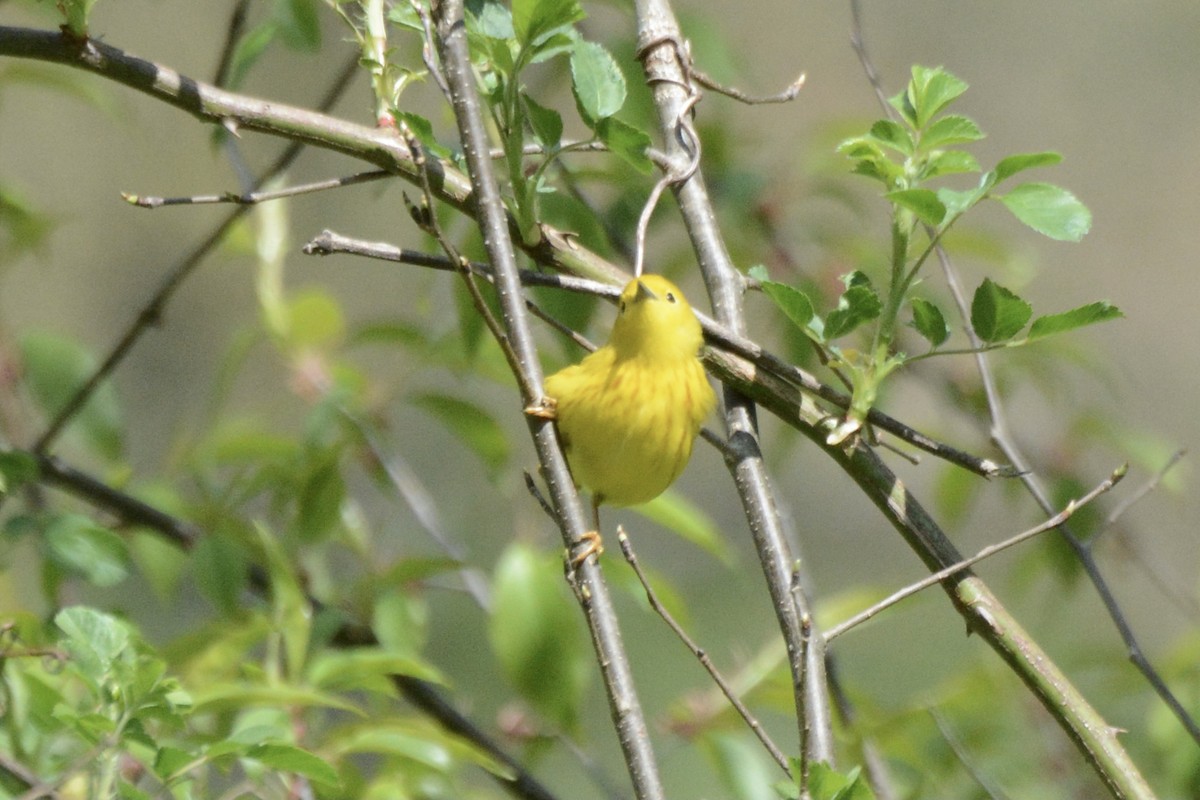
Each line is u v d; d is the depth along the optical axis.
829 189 10.28
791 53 25.95
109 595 14.69
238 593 8.16
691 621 8.80
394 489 10.04
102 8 22.94
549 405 5.56
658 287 7.58
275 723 7.04
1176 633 19.17
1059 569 10.20
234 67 8.42
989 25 27.14
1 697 7.26
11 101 23.86
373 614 8.98
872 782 7.90
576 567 5.38
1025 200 5.64
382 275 23.81
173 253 24.33
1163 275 26.03
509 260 5.52
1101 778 5.70
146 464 22.73
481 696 17.05
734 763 8.45
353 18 7.22
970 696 9.37
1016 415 15.37
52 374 9.43
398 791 7.36
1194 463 24.30
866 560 23.17
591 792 14.52
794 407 6.27
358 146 6.03
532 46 5.71
